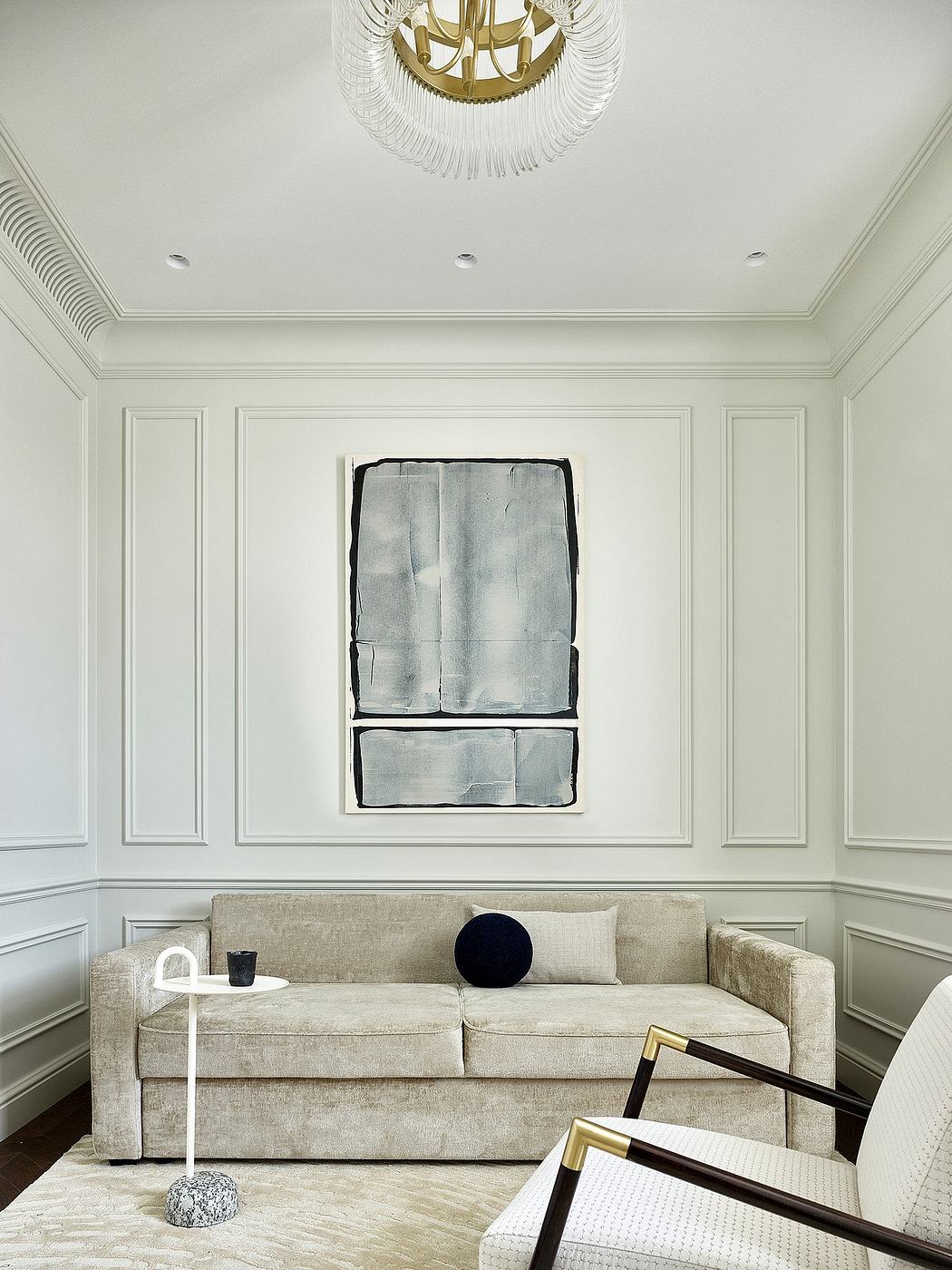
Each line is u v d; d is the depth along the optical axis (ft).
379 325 14.17
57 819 12.55
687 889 13.75
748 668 14.05
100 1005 9.95
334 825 13.85
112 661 13.97
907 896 11.29
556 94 7.84
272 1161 10.06
